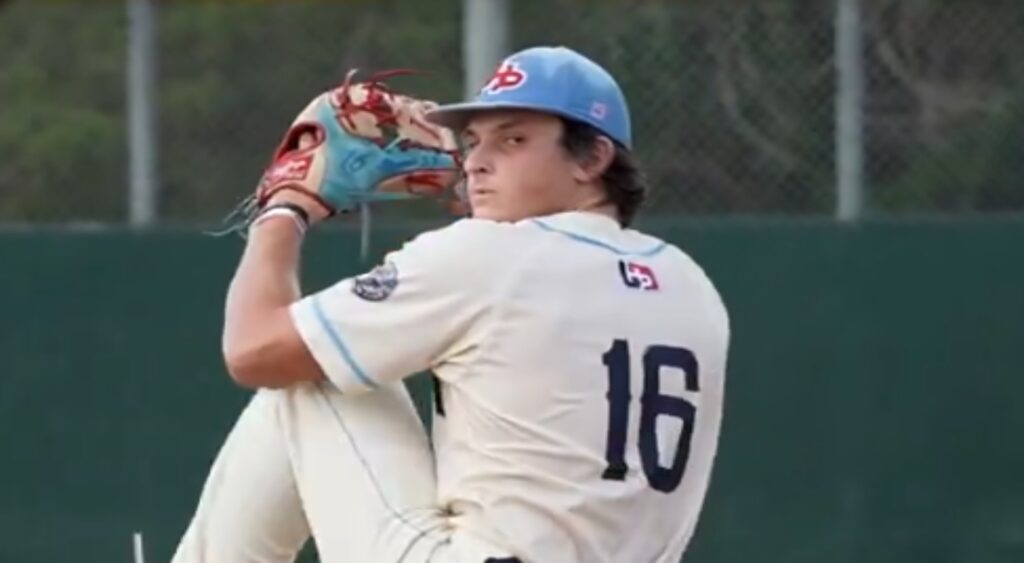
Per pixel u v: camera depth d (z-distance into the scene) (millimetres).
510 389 12414
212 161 28500
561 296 12500
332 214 13305
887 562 27391
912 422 27234
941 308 27156
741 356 27266
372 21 28266
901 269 27156
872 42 27625
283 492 13125
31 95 29438
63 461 28172
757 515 27281
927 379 27219
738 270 27219
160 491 27984
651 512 12711
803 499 27297
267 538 13227
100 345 28125
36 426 28219
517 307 12422
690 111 27859
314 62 28438
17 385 28250
